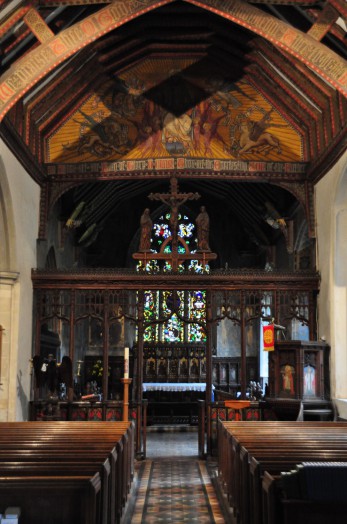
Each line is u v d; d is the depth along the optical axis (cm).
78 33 1375
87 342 2820
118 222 2944
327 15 1341
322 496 573
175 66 1884
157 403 2705
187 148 1867
